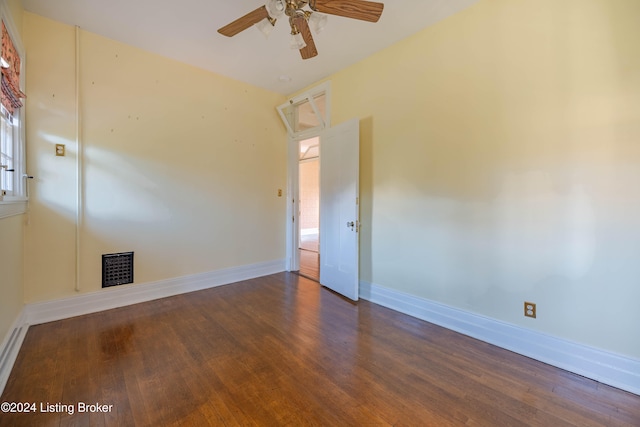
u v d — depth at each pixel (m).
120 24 2.68
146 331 2.49
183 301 3.21
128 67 3.04
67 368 1.93
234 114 3.89
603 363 1.86
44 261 2.61
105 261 2.95
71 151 2.73
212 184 3.71
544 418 1.54
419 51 2.77
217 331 2.50
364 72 3.29
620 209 1.79
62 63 2.67
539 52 2.07
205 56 3.26
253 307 3.06
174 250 3.41
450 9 2.45
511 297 2.24
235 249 3.97
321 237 3.86
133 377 1.85
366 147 3.29
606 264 1.85
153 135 3.22
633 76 1.73
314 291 3.60
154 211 3.25
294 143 4.48
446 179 2.60
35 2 2.38
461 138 2.49
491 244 2.34
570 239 1.97
